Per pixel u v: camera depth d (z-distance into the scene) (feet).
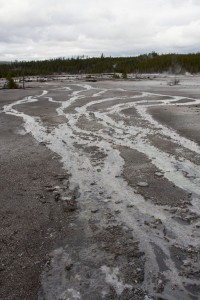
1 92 118.52
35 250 19.56
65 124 56.75
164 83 155.33
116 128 52.65
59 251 19.45
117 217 23.29
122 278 17.13
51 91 119.65
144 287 16.49
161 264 18.12
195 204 25.04
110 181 29.78
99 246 19.86
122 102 85.05
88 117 63.52
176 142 42.37
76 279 17.15
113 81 175.11
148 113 66.03
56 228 21.89
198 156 36.32
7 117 64.95
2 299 15.89
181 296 15.92
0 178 30.48
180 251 19.24
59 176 30.91
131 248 19.57
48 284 16.84
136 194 26.94
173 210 24.06
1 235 21.04
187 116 59.93
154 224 22.22
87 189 28.09
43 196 26.58
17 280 17.12
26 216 23.44
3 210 24.32
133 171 32.17
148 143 42.45
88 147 41.39
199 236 20.72
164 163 34.35
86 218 23.18
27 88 135.33
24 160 35.94
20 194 27.02
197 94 101.45
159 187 28.22
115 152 38.81
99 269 17.83
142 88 127.34
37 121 59.88
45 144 42.91
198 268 17.72
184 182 29.25
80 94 107.45
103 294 16.10
